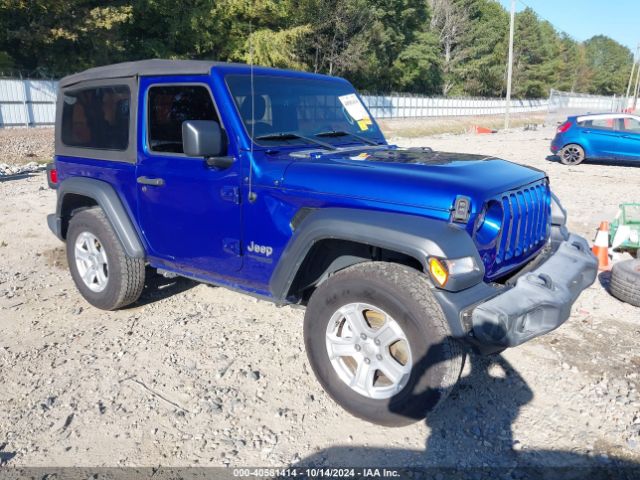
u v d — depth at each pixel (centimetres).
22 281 571
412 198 307
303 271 354
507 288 313
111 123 447
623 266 522
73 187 473
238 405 349
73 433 323
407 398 302
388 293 301
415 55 5034
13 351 418
